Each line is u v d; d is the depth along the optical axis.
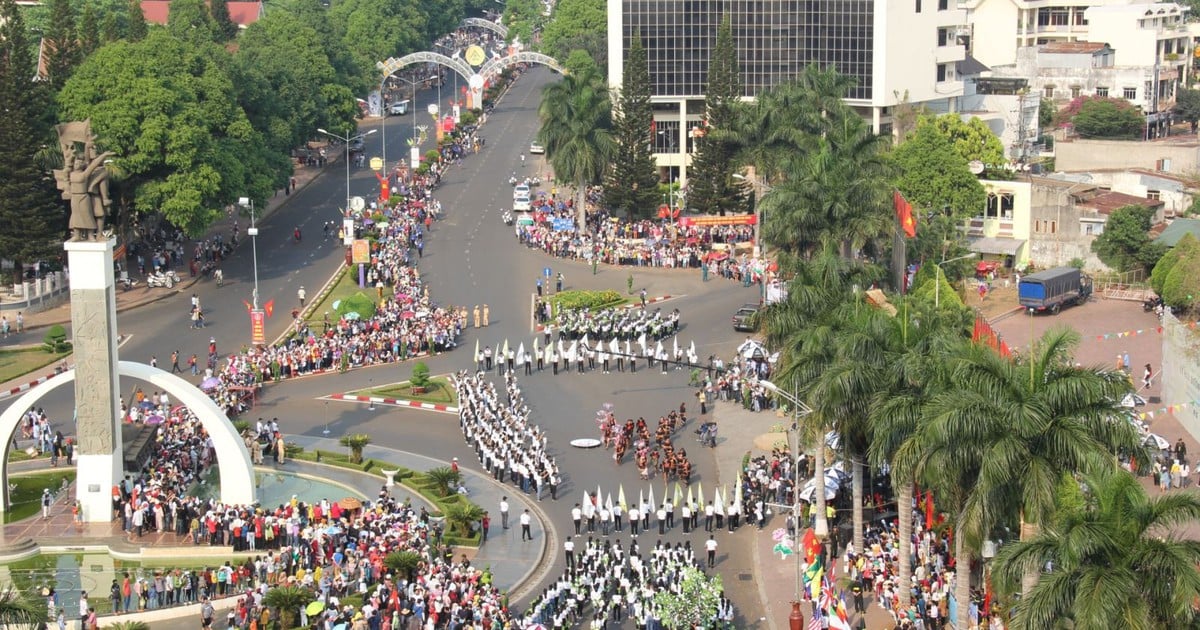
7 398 199.12
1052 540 96.31
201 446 172.75
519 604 137.00
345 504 153.88
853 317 141.88
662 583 133.88
